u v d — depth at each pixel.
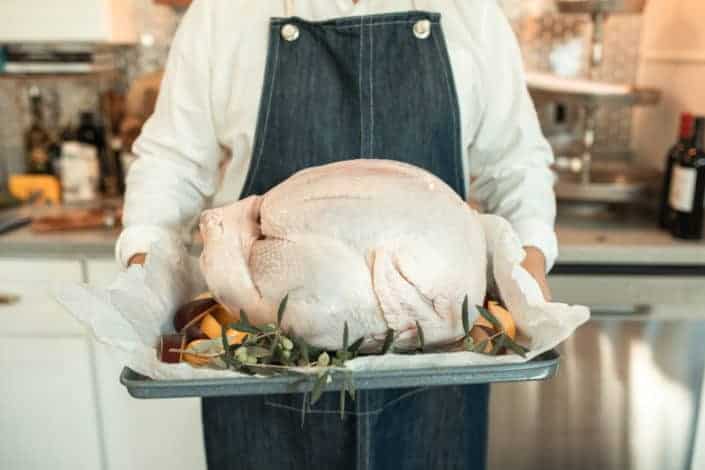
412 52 0.88
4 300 1.54
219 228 0.67
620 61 1.92
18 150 2.01
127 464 1.64
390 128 0.88
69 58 1.73
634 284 1.42
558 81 1.63
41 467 1.65
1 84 1.98
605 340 1.43
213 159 0.97
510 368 0.58
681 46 1.67
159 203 0.89
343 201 0.62
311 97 0.88
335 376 0.58
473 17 0.89
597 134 1.95
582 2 1.63
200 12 0.91
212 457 1.04
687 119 1.44
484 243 0.68
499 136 0.93
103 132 1.95
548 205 0.90
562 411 1.47
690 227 1.44
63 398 1.59
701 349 1.43
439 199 0.64
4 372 1.58
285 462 1.00
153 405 1.58
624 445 1.50
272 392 0.59
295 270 0.61
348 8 0.90
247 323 0.61
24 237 1.52
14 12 1.63
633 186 1.55
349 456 0.95
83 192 1.87
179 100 0.92
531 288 0.64
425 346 0.63
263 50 0.90
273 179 0.91
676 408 1.47
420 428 0.99
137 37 1.92
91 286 0.61
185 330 0.66
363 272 0.60
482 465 1.12
